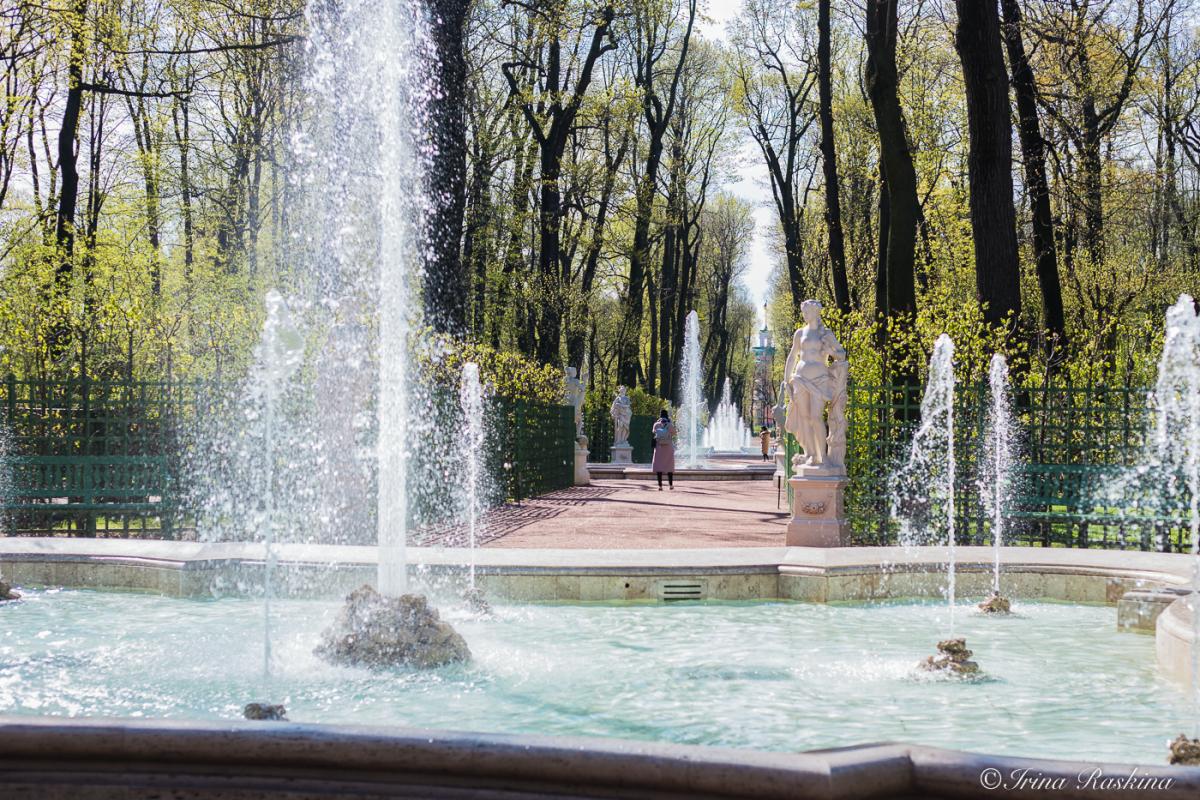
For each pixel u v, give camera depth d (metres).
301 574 10.49
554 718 6.10
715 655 7.96
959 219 29.30
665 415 27.36
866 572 10.72
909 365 15.92
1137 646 8.52
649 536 15.24
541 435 24.39
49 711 6.12
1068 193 22.86
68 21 19.50
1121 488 14.10
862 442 15.22
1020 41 19.91
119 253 27.86
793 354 13.55
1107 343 20.31
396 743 3.66
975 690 6.92
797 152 43.53
